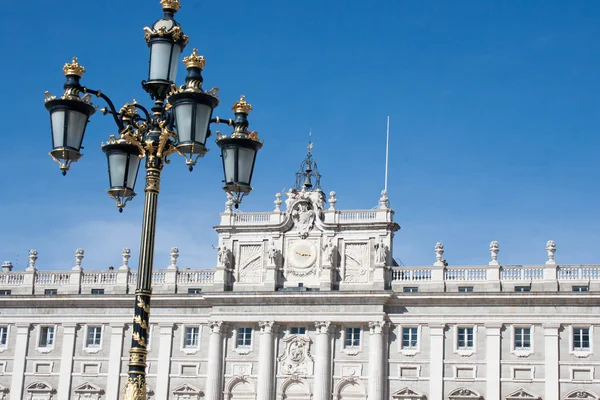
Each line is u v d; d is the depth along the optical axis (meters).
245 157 28.66
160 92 28.22
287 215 92.38
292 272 91.44
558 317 84.12
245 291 90.44
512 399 83.69
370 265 89.56
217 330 90.94
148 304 26.78
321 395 87.19
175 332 93.50
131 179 29.53
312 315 88.88
